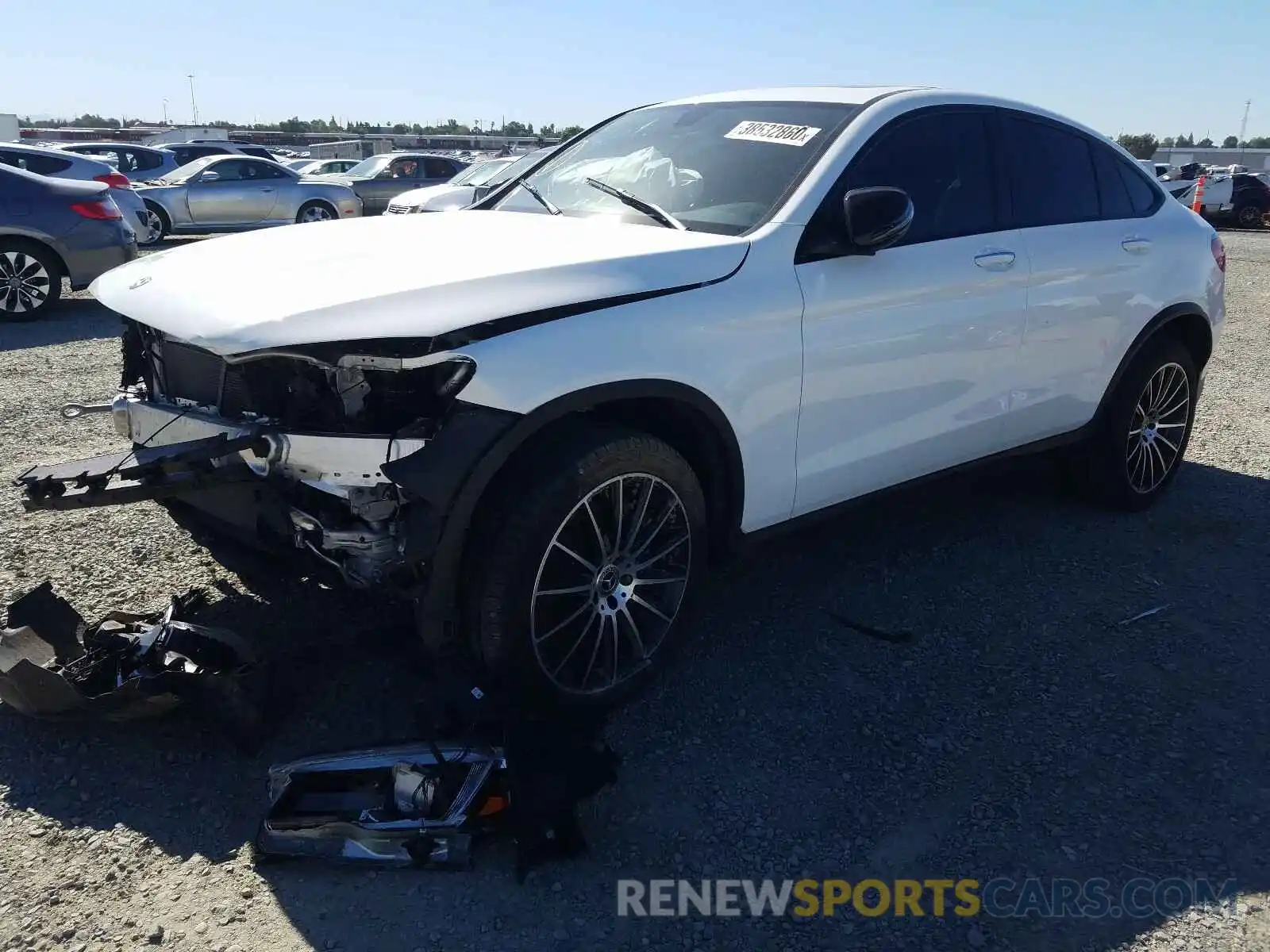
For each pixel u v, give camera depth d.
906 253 3.56
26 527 4.15
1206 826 2.68
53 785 2.67
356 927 2.26
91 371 7.03
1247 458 5.75
